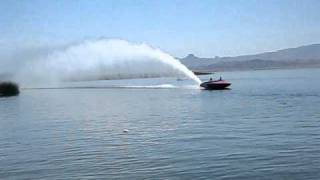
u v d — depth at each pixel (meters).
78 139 35.50
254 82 150.00
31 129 42.41
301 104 63.19
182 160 26.81
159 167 25.31
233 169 24.39
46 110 63.41
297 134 35.53
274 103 66.12
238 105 64.12
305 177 22.59
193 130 39.22
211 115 51.53
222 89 104.56
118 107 66.19
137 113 56.31
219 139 33.81
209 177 23.05
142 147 31.25
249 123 43.19
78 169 25.36
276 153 28.12
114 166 25.86
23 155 29.50
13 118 53.09
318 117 46.66
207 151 29.22
